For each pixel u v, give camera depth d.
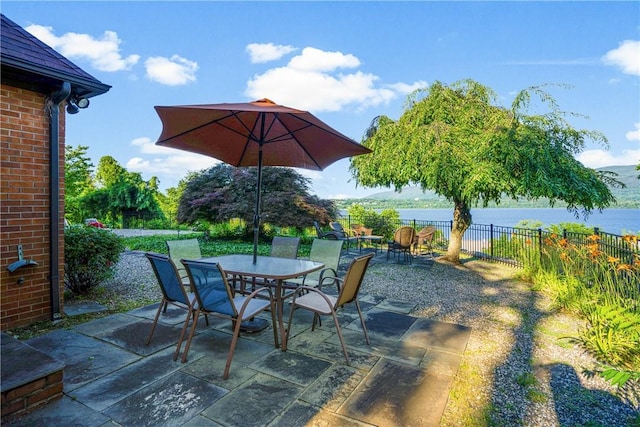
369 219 14.16
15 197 3.73
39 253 3.94
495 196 7.79
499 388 2.73
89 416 2.21
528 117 7.57
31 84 3.82
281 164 5.36
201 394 2.50
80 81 3.91
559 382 2.84
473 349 3.47
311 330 3.87
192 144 4.47
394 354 3.28
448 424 2.27
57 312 4.06
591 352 3.39
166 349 3.25
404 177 8.00
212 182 13.17
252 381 2.70
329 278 4.34
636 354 3.17
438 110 8.27
